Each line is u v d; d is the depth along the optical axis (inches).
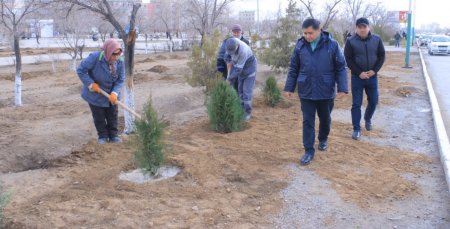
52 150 275.4
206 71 363.3
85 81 252.1
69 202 187.8
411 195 198.5
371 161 239.9
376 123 333.7
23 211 180.7
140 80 598.5
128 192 197.0
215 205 183.8
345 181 210.2
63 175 225.1
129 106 295.9
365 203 188.5
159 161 213.6
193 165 222.2
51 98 473.4
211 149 252.7
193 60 366.0
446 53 1277.1
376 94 293.9
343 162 235.8
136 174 223.1
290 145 262.4
